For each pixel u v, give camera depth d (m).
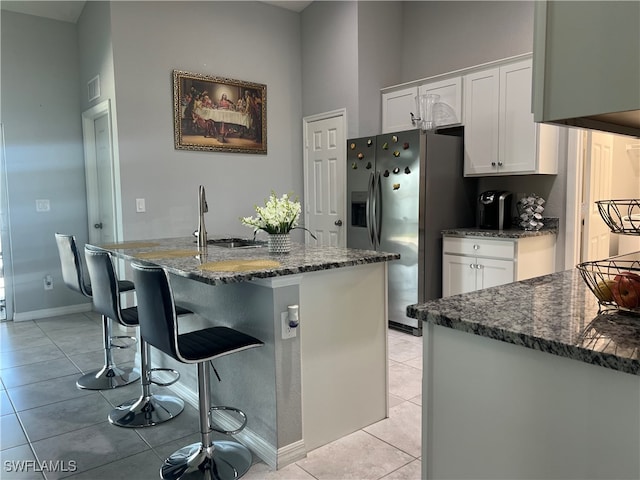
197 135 4.45
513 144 3.71
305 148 5.18
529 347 1.03
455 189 4.10
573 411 1.01
